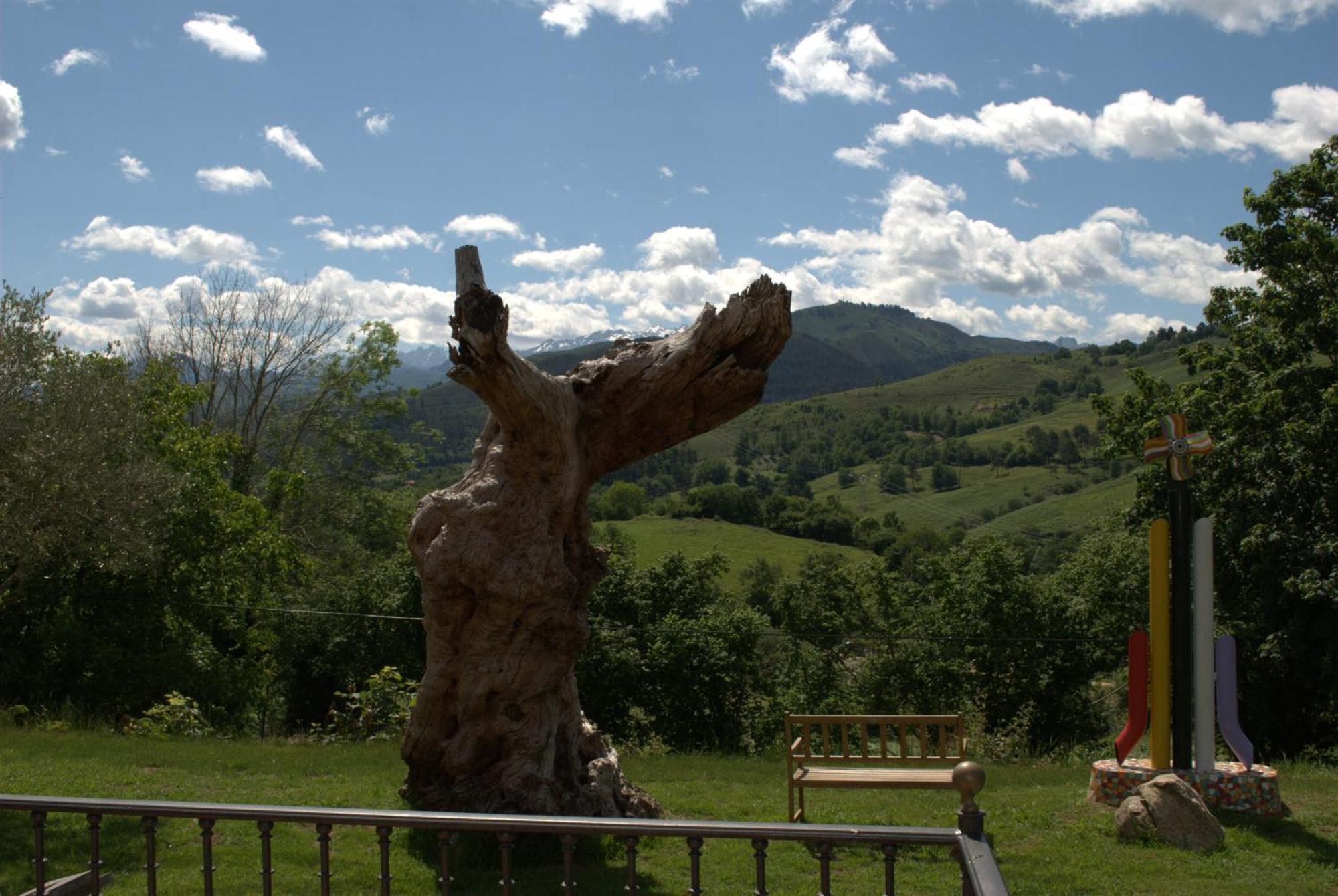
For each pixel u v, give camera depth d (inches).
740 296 351.9
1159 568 434.0
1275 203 870.4
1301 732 879.7
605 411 358.9
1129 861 343.0
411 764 357.7
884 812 422.0
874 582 1310.3
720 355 357.1
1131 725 433.4
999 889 154.1
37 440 788.0
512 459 334.0
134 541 834.2
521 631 336.2
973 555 1232.2
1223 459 841.5
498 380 304.3
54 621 911.7
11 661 853.2
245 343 1473.9
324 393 1494.8
